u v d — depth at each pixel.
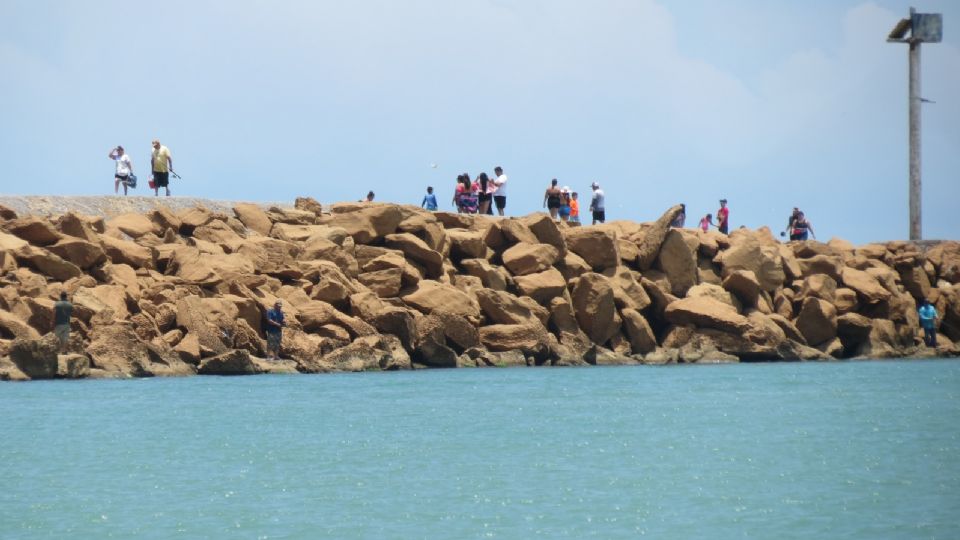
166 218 196.62
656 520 78.00
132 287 174.25
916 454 101.38
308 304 181.00
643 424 120.31
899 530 74.88
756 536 73.81
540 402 139.38
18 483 90.06
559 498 84.56
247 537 74.44
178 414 126.00
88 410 128.50
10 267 168.00
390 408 132.50
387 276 191.75
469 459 99.75
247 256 187.75
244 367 166.88
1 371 155.00
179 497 85.31
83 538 74.19
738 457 100.38
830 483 89.06
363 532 75.44
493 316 194.62
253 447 105.62
